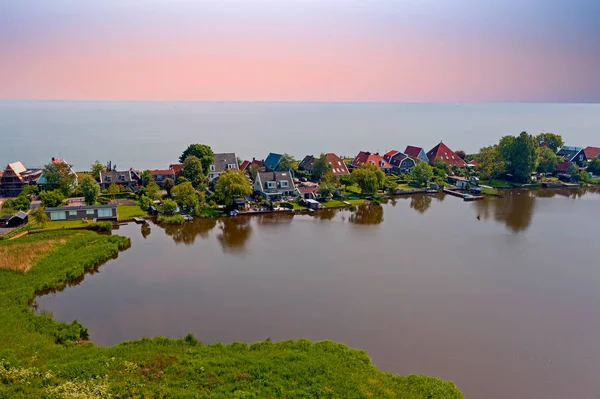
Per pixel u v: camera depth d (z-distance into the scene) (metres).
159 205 95.38
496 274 62.56
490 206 105.12
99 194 101.00
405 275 61.75
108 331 46.19
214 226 86.19
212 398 33.12
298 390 34.69
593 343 45.50
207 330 46.66
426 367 41.00
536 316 50.81
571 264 66.62
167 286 57.34
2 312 46.03
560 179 136.00
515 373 40.44
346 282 59.09
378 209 101.38
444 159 144.62
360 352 41.22
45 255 63.00
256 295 54.91
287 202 101.94
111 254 68.44
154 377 35.72
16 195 104.25
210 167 126.00
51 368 36.06
